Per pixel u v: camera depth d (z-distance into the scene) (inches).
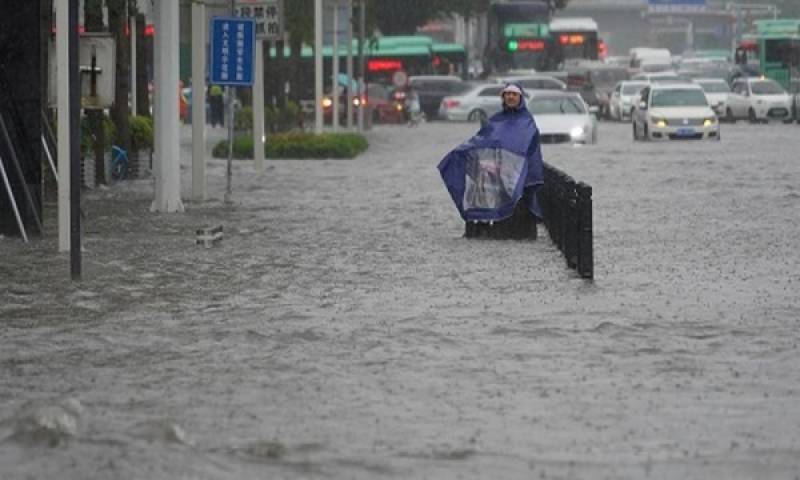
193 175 2664.9
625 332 1253.7
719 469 810.8
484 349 1175.6
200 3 2630.4
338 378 1061.1
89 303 1423.5
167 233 2073.1
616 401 985.5
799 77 7347.4
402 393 1009.5
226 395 1003.3
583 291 1498.5
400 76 6904.5
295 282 1573.6
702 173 3324.3
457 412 951.0
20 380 1059.3
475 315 1344.7
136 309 1387.8
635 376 1070.4
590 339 1219.9
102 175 2888.8
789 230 2095.2
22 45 1958.7
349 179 3257.9
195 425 911.0
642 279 1588.3
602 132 5816.9
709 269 1670.8
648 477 793.6
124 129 3115.2
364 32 6058.1
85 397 997.2
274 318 1331.2
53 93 1831.9
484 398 993.5
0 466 799.7
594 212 2383.1
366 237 2030.0
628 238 1994.3
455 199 2007.9
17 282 1560.0
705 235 2031.3
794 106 6530.5
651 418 935.7
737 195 2716.5
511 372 1083.3
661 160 3831.2
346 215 2372.0
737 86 6737.2
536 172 1988.2
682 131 4906.5
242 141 4128.9
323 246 1918.1
